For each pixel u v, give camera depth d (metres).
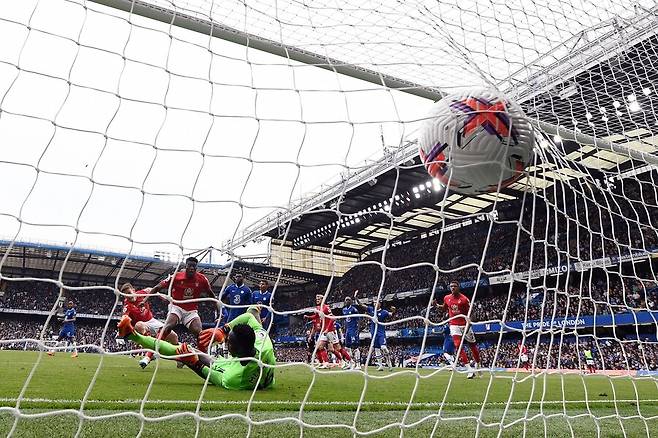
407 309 27.64
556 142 3.76
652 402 5.10
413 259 29.33
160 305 19.08
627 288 15.35
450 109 2.64
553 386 6.56
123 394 4.07
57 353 12.83
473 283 24.08
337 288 31.25
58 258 25.97
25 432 2.40
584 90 5.24
